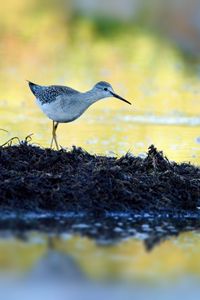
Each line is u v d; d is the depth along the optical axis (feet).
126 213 41.81
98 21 129.59
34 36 114.11
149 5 147.43
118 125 66.39
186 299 29.66
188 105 76.07
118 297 29.50
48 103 51.39
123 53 104.94
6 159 43.65
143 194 42.98
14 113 69.77
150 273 32.48
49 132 62.18
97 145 57.67
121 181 42.78
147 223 40.75
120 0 153.17
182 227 40.32
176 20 132.05
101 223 40.04
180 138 61.52
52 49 105.70
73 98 51.26
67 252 34.86
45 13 135.03
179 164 48.83
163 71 93.91
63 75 88.48
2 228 38.17
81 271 32.30
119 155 53.93
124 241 37.11
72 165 44.42
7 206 40.52
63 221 39.83
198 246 36.68
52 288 30.19
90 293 29.78
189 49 110.01
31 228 38.32
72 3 148.15
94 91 52.31
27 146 45.42
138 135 62.34
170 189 43.78
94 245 36.14
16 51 103.19
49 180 42.11
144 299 29.48
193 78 90.38
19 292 29.66
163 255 35.04
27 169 43.47
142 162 45.91
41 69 92.07
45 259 33.68
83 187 42.19
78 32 119.34
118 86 83.76
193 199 43.91
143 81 87.30
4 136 59.77
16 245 35.53
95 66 95.14
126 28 124.47
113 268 32.94
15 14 132.67
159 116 70.90
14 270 32.09
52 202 41.14
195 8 139.23
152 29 124.77
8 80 84.94
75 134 61.98
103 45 110.22
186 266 33.53
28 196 41.11
